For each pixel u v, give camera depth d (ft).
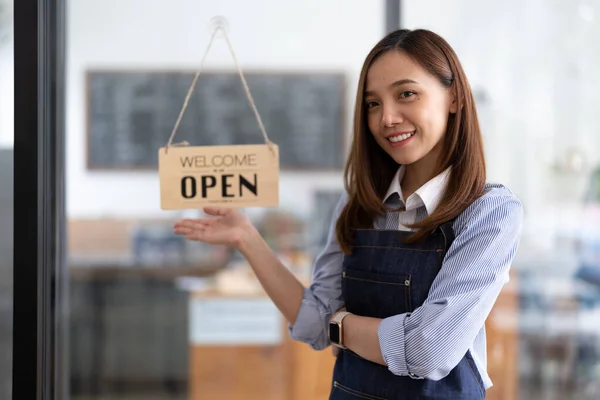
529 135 8.19
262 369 8.70
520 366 8.35
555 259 8.29
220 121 8.42
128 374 8.57
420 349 3.85
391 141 4.22
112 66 8.29
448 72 4.19
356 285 4.41
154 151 8.39
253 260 4.70
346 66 8.38
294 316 4.67
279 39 8.36
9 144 6.19
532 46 8.17
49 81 4.63
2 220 5.66
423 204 4.34
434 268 4.11
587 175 8.21
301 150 8.48
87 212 8.39
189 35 8.31
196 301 8.62
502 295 8.35
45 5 4.52
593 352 8.29
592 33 8.17
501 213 4.08
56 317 4.78
